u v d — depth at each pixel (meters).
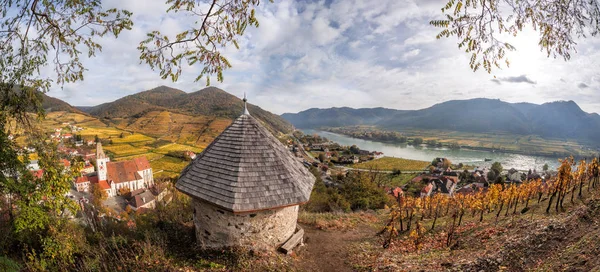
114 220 11.56
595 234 6.57
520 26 3.86
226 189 7.85
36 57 6.11
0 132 6.89
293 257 8.57
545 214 11.77
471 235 10.97
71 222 9.02
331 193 27.70
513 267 6.82
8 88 6.32
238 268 7.39
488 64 3.97
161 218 11.35
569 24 3.68
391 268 8.20
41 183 7.57
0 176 7.06
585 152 104.56
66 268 7.14
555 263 6.27
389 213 18.30
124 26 5.10
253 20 3.76
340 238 11.67
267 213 8.23
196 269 7.27
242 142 8.82
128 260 7.31
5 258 5.91
